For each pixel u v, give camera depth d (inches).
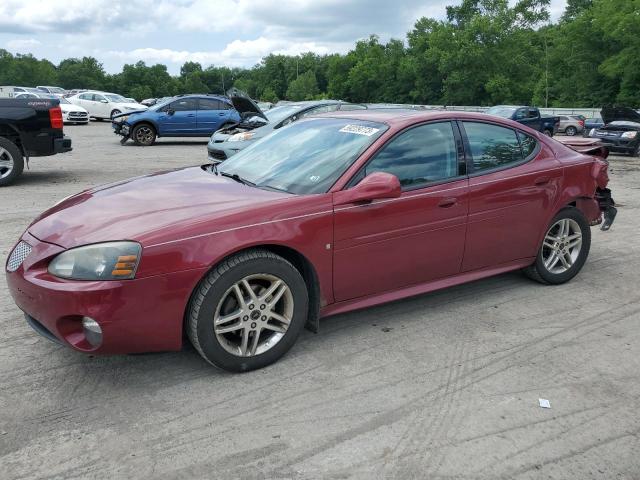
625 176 495.5
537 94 2551.7
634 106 1947.6
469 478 95.5
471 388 124.3
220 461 98.7
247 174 155.1
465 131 162.7
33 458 98.7
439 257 155.5
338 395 120.6
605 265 216.2
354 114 168.7
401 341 147.1
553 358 138.9
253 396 119.8
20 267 119.8
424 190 149.1
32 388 121.8
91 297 110.1
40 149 373.7
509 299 177.8
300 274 132.1
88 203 135.9
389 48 3629.4
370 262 142.3
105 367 131.5
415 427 109.6
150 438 104.9
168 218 121.3
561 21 2805.1
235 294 125.2
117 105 1254.9
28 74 5615.2
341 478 94.9
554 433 108.3
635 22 1878.7
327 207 133.6
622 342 148.5
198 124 726.5
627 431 109.3
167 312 116.4
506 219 167.3
